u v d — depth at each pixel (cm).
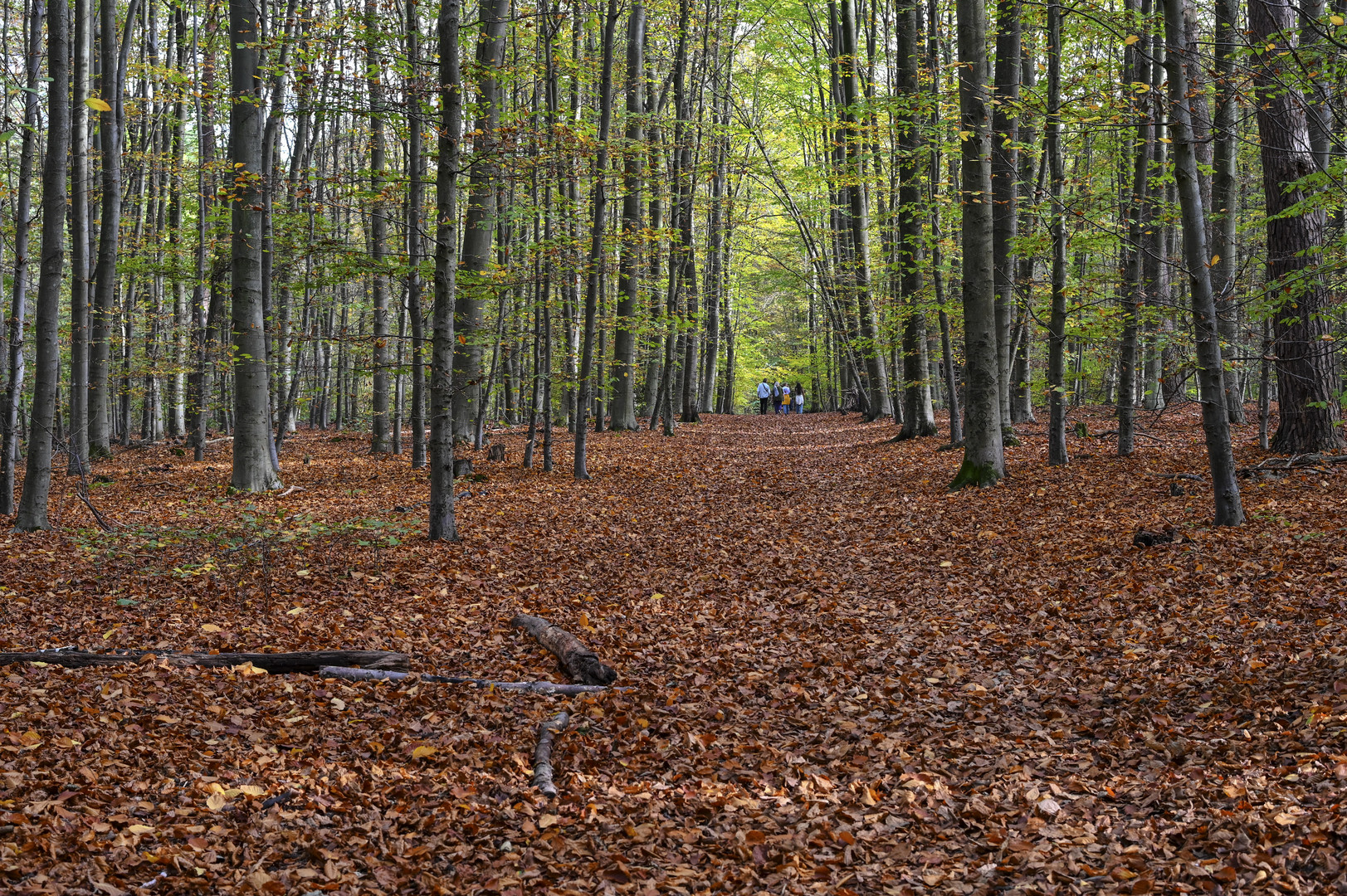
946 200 1722
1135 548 903
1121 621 724
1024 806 439
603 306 2192
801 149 3466
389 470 1817
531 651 727
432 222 1864
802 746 544
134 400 3097
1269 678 555
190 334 2406
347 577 949
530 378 1886
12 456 1268
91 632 729
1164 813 420
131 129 2559
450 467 1128
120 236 2386
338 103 1138
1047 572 897
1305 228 1196
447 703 597
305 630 754
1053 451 1474
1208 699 548
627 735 558
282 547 1053
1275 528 882
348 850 399
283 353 2080
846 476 1677
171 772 460
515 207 1605
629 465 1859
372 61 1202
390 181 1326
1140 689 588
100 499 1424
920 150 1633
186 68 2373
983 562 969
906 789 466
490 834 422
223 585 898
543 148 1294
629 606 868
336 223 1969
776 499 1472
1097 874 371
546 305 1759
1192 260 910
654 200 2389
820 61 2534
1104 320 1377
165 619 771
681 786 482
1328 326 1190
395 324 2938
